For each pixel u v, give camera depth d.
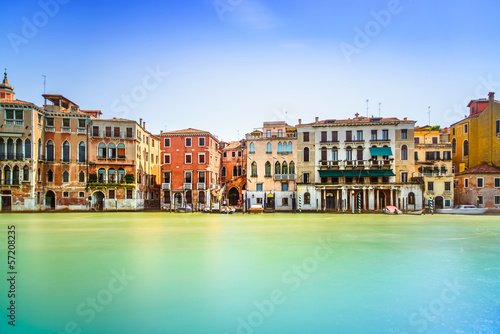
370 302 13.86
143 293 14.67
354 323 12.13
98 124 59.88
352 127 59.09
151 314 12.76
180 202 63.16
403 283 15.96
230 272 17.58
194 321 12.24
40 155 56.97
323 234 30.17
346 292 14.87
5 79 62.81
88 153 59.50
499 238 27.98
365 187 57.06
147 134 68.44
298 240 26.83
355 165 58.56
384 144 58.12
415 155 59.69
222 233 30.84
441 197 57.41
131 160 60.59
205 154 63.16
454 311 13.02
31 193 54.84
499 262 19.66
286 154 61.59
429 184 57.66
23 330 11.63
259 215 52.31
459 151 65.75
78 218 45.84
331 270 17.98
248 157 62.59
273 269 18.14
